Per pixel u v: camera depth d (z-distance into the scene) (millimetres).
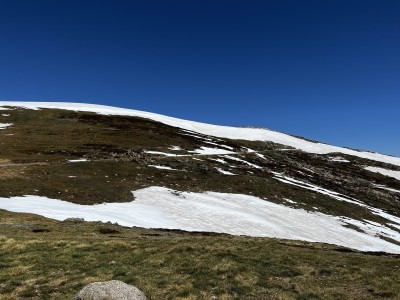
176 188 68750
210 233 43344
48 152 85188
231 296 20141
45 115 133125
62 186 58906
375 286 22781
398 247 62656
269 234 53906
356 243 59469
